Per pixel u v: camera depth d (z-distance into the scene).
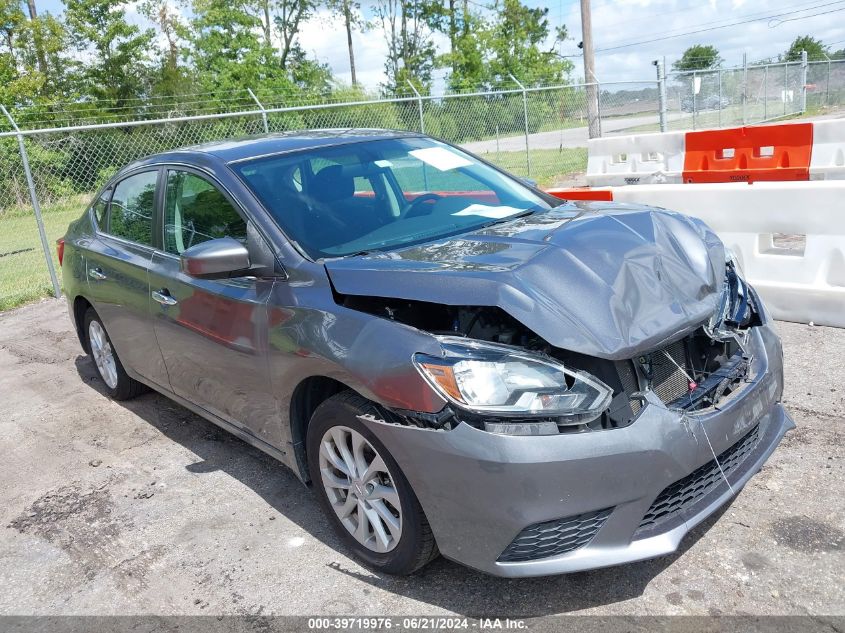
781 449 3.47
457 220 3.40
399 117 14.98
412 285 2.60
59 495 3.87
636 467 2.31
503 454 2.25
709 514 2.53
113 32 32.47
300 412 3.08
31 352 6.67
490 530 2.34
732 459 2.66
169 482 3.87
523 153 19.41
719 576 2.64
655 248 2.88
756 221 5.25
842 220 4.84
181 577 3.01
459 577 2.80
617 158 12.20
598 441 2.28
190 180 3.75
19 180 13.43
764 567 2.66
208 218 3.53
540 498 2.26
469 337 2.54
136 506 3.65
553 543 2.35
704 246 3.08
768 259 5.25
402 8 44.91
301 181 3.45
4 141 13.13
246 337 3.16
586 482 2.27
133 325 4.23
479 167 4.02
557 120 18.86
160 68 34.12
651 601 2.55
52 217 13.80
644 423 2.34
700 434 2.44
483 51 43.41
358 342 2.61
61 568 3.19
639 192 5.91
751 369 2.82
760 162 9.88
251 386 3.25
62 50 32.41
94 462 4.23
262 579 2.94
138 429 4.64
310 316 2.83
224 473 3.91
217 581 2.96
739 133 10.07
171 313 3.74
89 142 13.76
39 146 13.41
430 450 2.38
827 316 4.98
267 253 3.11
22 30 31.31
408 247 3.06
